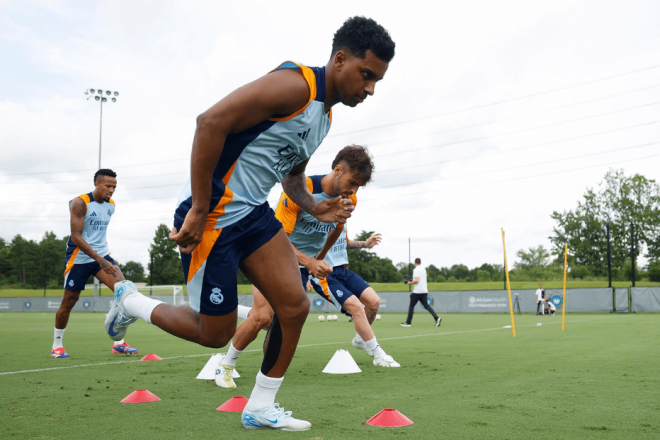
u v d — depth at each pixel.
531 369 4.55
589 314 20.75
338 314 23.53
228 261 2.36
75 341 8.31
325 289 5.18
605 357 5.42
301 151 2.41
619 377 4.04
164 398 3.28
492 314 22.06
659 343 7.09
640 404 2.97
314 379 4.09
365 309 5.43
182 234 2.17
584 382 3.80
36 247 70.62
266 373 2.45
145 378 4.19
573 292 22.50
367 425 2.49
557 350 6.23
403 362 5.17
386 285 38.09
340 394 3.39
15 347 7.22
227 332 2.51
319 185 3.99
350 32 2.20
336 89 2.29
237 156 2.25
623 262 56.00
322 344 7.57
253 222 2.41
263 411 2.44
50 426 2.49
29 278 70.19
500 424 2.48
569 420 2.56
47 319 18.20
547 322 14.02
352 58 2.21
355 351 6.47
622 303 21.69
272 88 2.10
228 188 2.29
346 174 3.86
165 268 56.53
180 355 6.06
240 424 2.53
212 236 2.32
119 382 3.97
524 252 61.75
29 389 3.65
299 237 4.25
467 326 12.52
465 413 2.74
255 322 3.65
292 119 2.24
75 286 5.86
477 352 6.07
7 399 3.25
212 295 2.38
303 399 3.21
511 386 3.65
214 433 2.35
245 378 4.21
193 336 2.53
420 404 3.01
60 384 3.87
